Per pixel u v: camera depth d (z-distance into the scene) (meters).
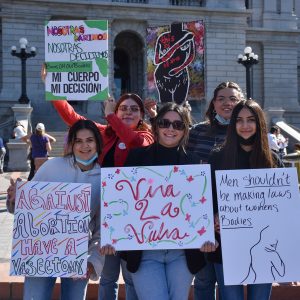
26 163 19.86
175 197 3.90
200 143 4.92
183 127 4.08
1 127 23.17
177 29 6.35
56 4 29.05
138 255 3.86
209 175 3.93
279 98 35.16
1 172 18.73
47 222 3.89
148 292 3.79
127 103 4.99
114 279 4.70
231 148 4.13
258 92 35.25
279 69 35.19
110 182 3.91
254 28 34.34
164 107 4.11
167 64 6.40
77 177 4.11
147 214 3.88
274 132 17.38
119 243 3.83
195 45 6.29
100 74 5.22
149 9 30.47
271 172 3.99
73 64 5.23
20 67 28.91
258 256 3.91
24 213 3.89
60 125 27.28
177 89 6.32
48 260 3.87
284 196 3.98
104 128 5.22
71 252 3.88
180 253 3.90
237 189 3.97
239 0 32.09
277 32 34.94
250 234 3.93
